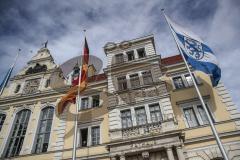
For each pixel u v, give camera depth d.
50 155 23.08
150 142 19.22
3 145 25.28
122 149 19.45
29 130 26.19
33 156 23.44
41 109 28.20
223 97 22.09
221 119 20.55
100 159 21.12
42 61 35.00
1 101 29.95
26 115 28.25
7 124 27.38
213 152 18.62
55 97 29.02
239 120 19.94
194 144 19.48
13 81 32.84
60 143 23.91
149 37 29.41
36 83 31.64
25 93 30.50
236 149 18.27
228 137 19.06
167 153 18.34
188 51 17.31
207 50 17.55
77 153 22.25
